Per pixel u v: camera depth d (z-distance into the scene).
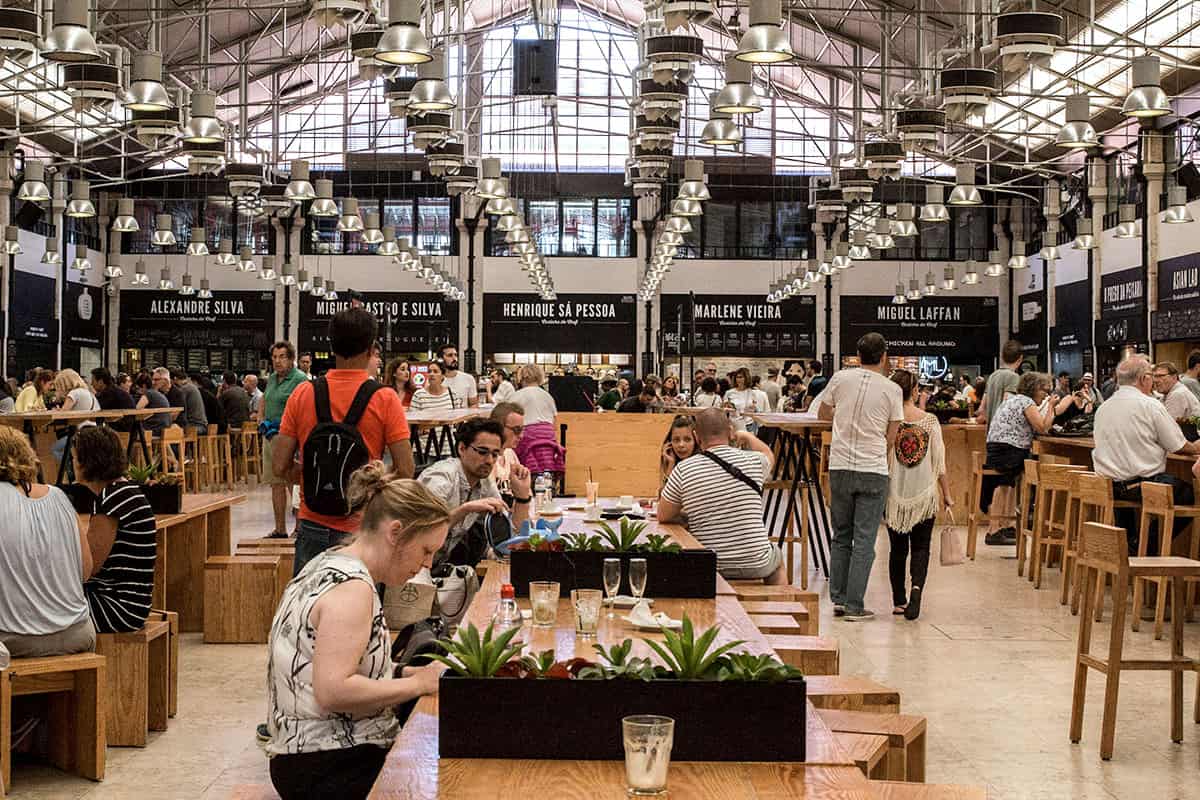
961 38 19.58
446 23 16.78
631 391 17.92
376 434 5.06
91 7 16.75
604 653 2.77
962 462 13.73
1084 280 26.62
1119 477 8.42
